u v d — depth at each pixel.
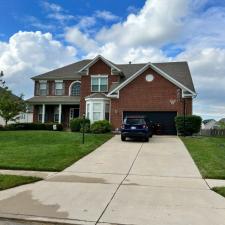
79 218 5.75
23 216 5.84
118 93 25.08
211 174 9.79
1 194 7.36
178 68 29.91
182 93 23.89
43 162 11.49
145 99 24.52
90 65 29.02
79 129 24.62
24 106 29.91
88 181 8.89
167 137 21.11
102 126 22.72
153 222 5.57
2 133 21.91
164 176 9.72
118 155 13.59
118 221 5.61
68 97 31.59
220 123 35.59
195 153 13.98
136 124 18.08
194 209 6.34
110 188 8.05
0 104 27.88
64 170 10.55
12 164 11.12
